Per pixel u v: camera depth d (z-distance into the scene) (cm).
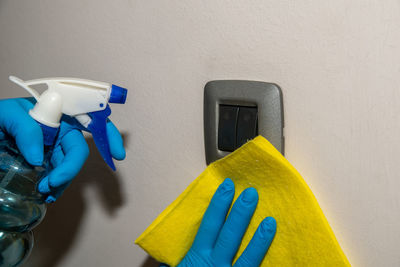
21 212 46
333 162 43
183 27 49
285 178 40
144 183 56
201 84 49
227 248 44
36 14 61
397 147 39
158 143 54
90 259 63
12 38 64
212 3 47
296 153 44
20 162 46
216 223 44
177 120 52
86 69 58
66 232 64
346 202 43
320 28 41
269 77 45
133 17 53
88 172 61
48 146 48
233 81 46
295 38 42
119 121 56
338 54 41
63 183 45
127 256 59
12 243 48
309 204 40
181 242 47
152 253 47
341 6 40
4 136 49
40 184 46
